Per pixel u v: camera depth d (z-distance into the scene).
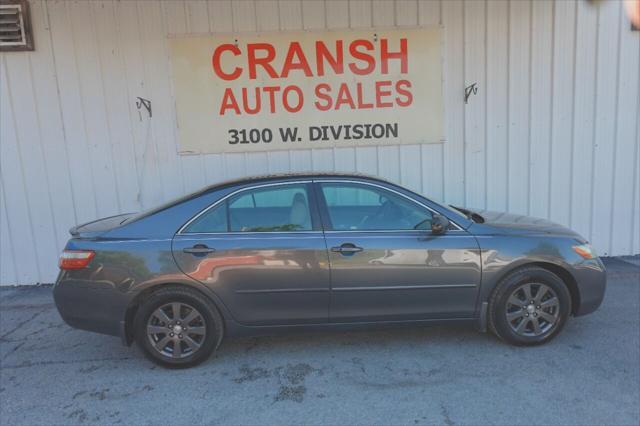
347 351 4.04
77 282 3.65
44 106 5.99
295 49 6.05
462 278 3.84
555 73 6.28
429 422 3.01
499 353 3.92
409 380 3.54
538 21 6.18
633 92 6.36
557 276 3.97
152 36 5.96
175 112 6.11
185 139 6.16
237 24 5.98
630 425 2.94
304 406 3.23
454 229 3.91
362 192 3.94
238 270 3.69
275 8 5.98
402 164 6.35
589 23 6.21
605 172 6.51
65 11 5.84
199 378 3.65
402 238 3.81
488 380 3.50
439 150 6.35
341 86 6.15
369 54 6.11
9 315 5.18
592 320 4.57
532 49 6.23
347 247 3.74
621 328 4.38
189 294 3.68
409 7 6.07
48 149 6.07
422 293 3.82
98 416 3.19
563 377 3.52
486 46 6.19
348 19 6.04
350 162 6.31
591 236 6.62
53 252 6.26
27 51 5.87
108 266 3.62
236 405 3.27
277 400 3.32
